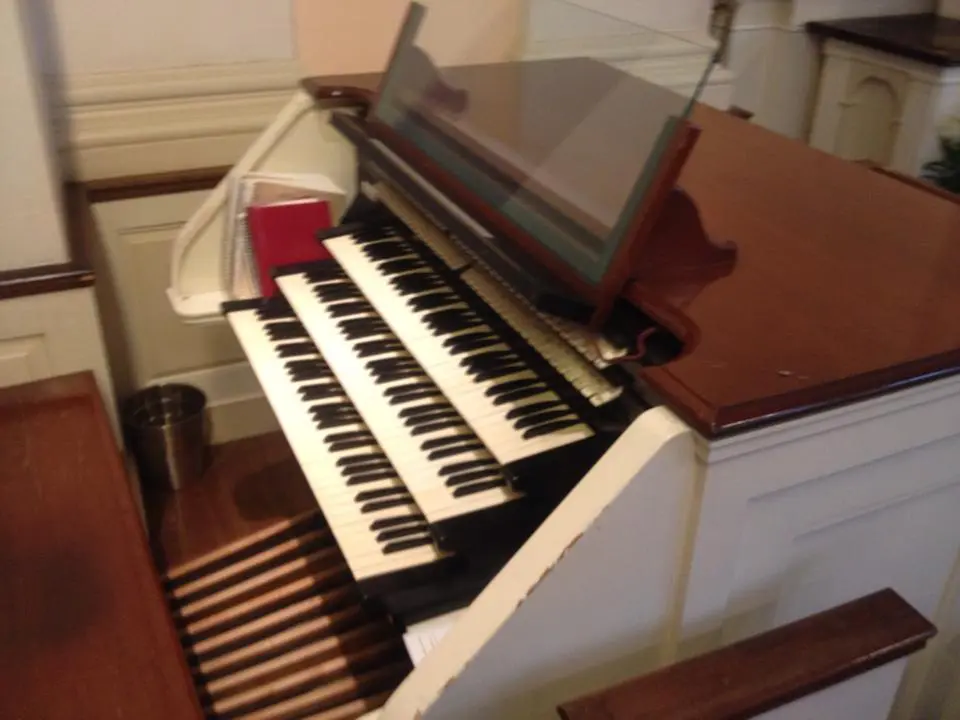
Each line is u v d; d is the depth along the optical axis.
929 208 1.36
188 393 2.20
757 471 0.92
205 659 1.47
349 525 1.17
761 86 2.76
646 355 1.02
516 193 1.26
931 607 1.28
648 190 1.04
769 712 0.91
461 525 1.09
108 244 2.01
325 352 1.41
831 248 1.20
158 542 2.02
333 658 1.44
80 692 0.98
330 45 2.05
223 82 1.98
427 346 1.31
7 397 1.49
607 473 0.89
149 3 1.87
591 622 0.95
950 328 1.00
